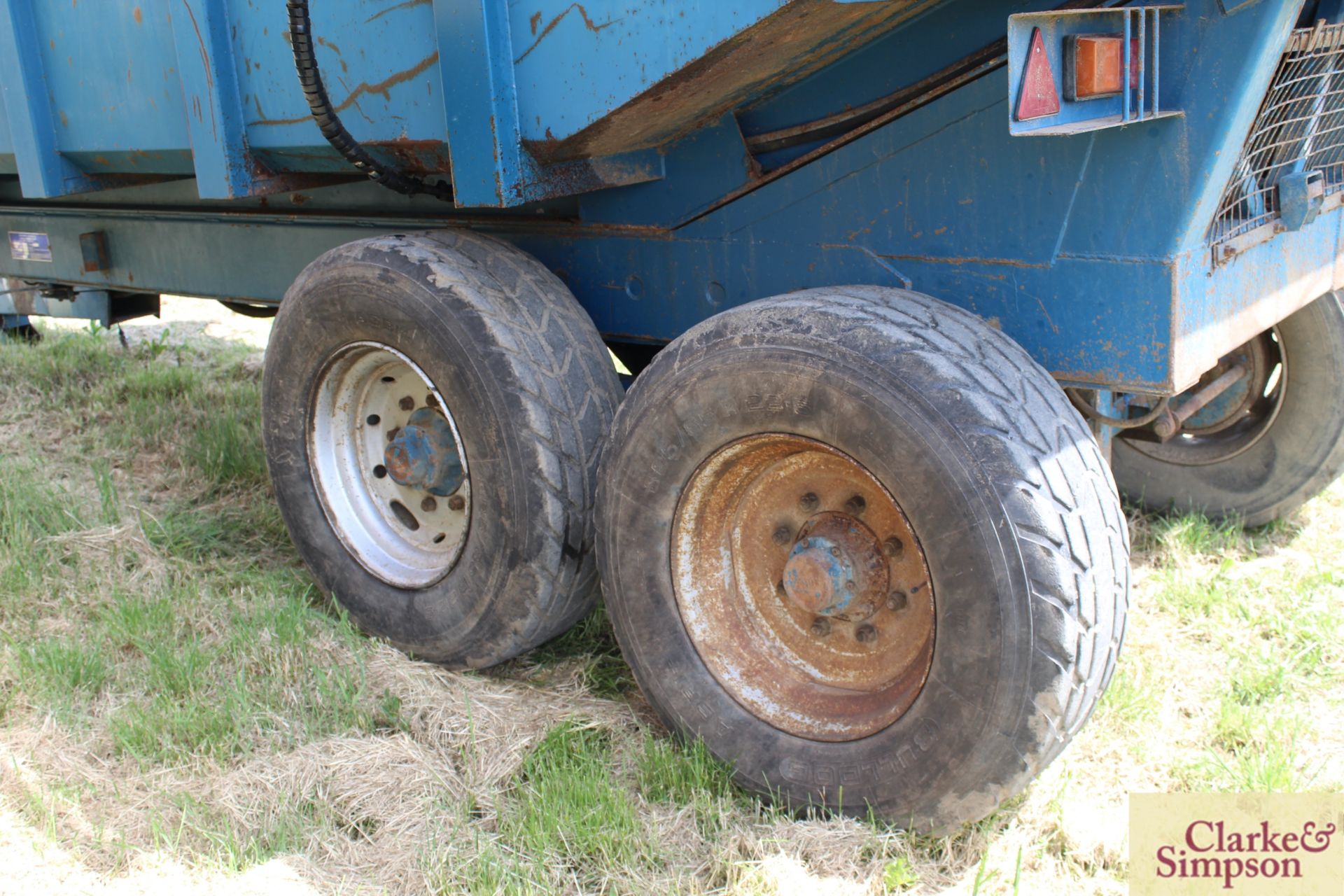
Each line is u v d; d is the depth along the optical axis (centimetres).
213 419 521
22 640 332
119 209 461
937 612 230
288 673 314
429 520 348
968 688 227
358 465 354
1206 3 220
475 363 295
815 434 241
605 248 332
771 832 253
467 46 270
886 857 244
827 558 256
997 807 240
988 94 249
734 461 263
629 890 237
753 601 280
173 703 297
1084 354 253
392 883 242
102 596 358
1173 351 241
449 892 237
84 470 471
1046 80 210
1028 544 218
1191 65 225
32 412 543
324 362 336
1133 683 307
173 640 330
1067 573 219
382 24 294
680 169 307
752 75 262
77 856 249
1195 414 411
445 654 323
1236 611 346
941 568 227
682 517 271
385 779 270
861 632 265
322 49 310
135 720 289
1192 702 303
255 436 502
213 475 462
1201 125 226
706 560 277
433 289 302
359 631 346
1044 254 252
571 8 258
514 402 291
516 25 268
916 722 238
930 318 245
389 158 321
